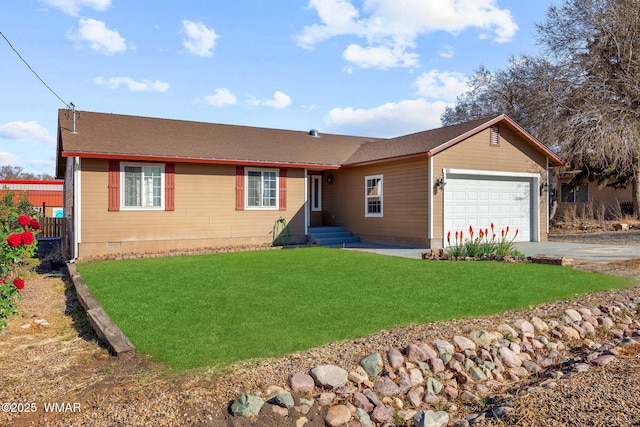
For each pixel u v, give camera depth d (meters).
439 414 3.54
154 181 13.45
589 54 23.31
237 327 5.16
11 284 5.03
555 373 4.33
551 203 24.31
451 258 11.03
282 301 6.44
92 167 12.50
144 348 4.52
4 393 3.66
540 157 16.95
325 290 7.21
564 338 5.38
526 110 25.67
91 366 4.21
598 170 23.70
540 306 6.23
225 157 14.48
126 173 13.02
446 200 14.44
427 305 6.17
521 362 4.73
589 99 22.50
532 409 3.40
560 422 3.15
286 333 4.92
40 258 14.15
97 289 7.47
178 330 5.07
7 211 10.76
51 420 3.18
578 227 22.06
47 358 4.51
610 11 22.38
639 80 21.66
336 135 21.30
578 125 21.39
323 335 4.84
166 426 3.06
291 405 3.37
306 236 16.22
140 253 12.86
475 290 7.18
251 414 3.20
